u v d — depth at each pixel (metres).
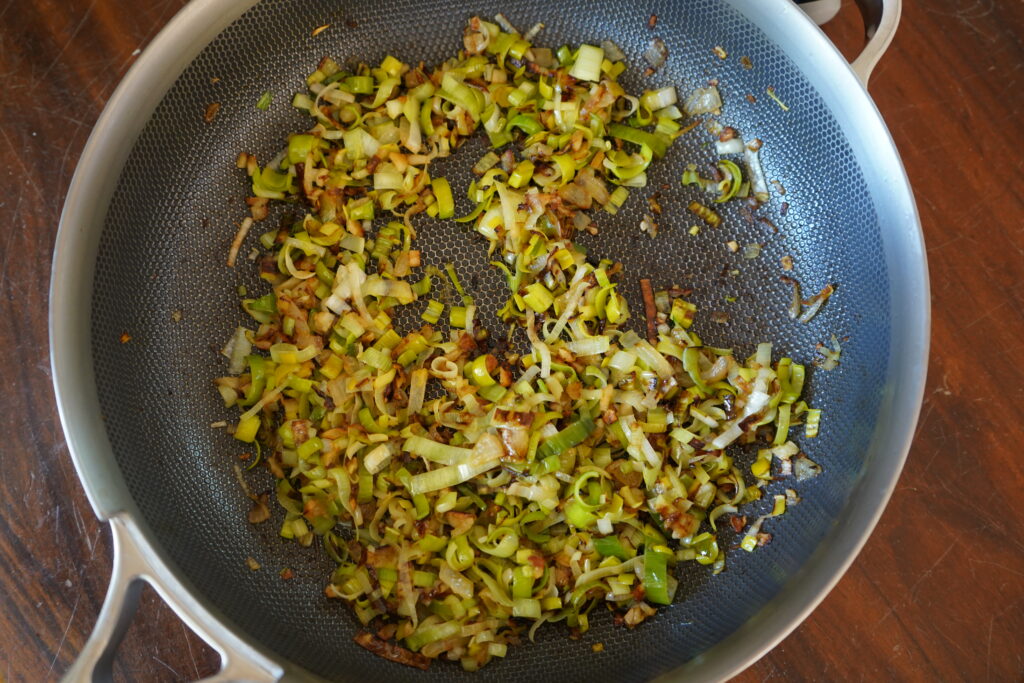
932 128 0.46
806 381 0.45
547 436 0.43
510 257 0.44
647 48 0.45
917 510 0.45
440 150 0.44
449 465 0.43
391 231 0.44
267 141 0.44
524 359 0.44
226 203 0.44
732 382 0.44
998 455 0.45
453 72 0.44
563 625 0.44
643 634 0.44
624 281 0.45
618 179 0.45
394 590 0.43
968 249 0.46
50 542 0.44
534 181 0.45
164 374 0.43
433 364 0.44
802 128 0.44
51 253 0.44
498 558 0.43
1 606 0.44
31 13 0.44
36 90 0.44
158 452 0.43
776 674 0.45
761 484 0.45
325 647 0.43
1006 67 0.46
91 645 0.38
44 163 0.44
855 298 0.44
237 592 0.43
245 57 0.43
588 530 0.44
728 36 0.43
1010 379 0.46
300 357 0.43
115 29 0.45
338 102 0.44
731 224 0.45
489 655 0.43
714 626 0.43
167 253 0.43
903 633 0.45
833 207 0.44
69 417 0.40
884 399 0.42
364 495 0.43
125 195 0.42
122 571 0.39
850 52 0.46
